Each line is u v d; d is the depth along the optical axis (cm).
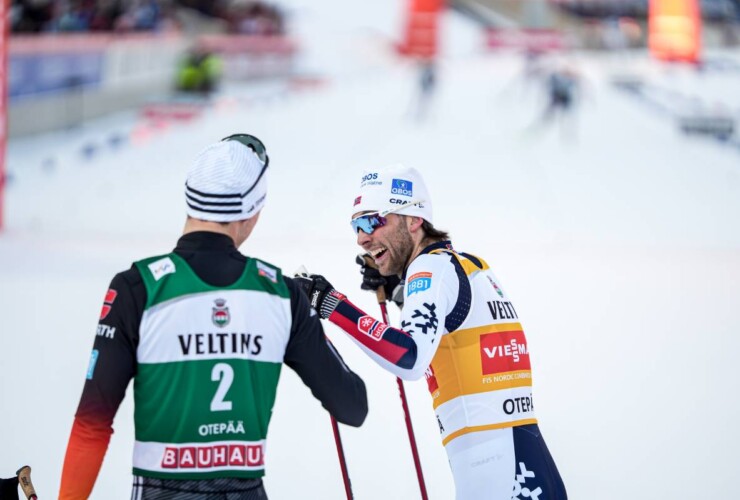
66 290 1977
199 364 471
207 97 5341
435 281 592
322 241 2859
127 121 4956
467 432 597
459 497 594
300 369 509
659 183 3962
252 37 5856
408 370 554
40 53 4609
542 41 6606
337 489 949
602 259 2519
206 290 480
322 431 1124
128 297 471
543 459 598
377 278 673
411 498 927
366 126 5162
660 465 1015
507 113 5347
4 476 934
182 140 4825
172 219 3475
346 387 515
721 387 1316
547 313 1802
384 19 6825
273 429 1128
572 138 4747
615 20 6681
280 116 5331
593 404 1236
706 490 945
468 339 604
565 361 1455
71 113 4731
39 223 3319
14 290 1956
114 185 4012
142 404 471
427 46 6731
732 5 6366
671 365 1438
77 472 467
